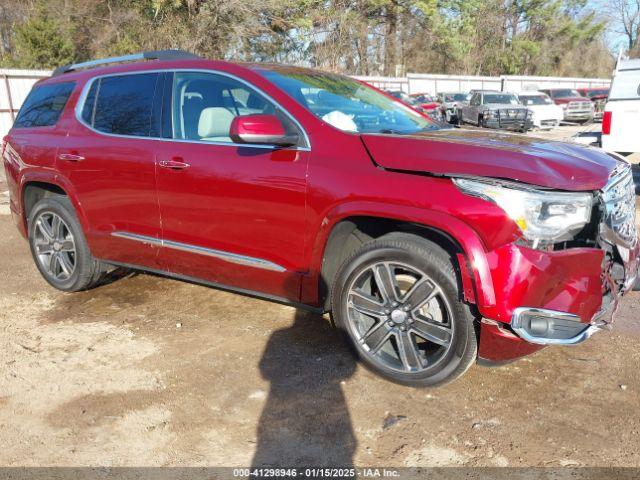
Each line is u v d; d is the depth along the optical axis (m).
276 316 4.23
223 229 3.65
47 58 29.95
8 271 5.48
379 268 3.19
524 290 2.73
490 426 2.86
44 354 3.68
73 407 3.07
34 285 5.05
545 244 2.77
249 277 3.67
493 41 53.38
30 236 4.92
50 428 2.89
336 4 36.34
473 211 2.78
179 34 29.20
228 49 30.33
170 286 4.91
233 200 3.55
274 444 2.75
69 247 4.70
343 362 3.52
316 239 3.28
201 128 3.79
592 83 45.12
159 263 4.12
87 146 4.29
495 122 21.84
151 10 29.73
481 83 40.19
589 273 2.83
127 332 4.00
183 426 2.89
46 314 4.37
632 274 3.29
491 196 2.76
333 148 3.26
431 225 2.88
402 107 4.32
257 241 3.53
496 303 2.76
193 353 3.67
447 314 3.04
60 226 4.74
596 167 3.00
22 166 4.79
